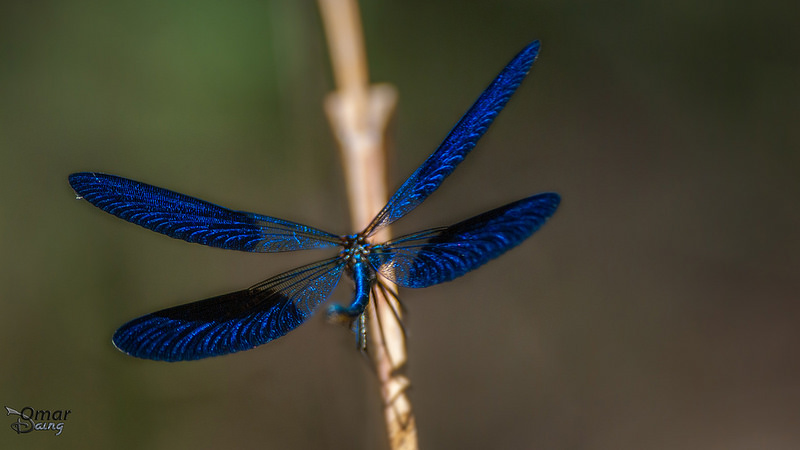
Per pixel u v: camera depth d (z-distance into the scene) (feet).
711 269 1.68
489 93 1.17
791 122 1.70
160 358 1.13
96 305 1.44
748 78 1.71
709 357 1.57
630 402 1.52
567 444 1.48
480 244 1.15
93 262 1.46
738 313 1.64
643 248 1.70
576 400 1.52
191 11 1.60
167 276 1.49
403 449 1.13
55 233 1.46
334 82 1.22
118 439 1.40
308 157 1.31
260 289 1.16
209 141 1.59
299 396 1.44
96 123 1.56
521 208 1.15
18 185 1.48
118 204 1.15
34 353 1.41
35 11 1.55
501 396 1.51
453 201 1.71
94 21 1.57
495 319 1.60
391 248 1.17
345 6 1.22
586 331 1.59
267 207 1.58
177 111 1.59
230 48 1.60
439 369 1.54
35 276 1.43
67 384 1.40
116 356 1.41
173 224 1.16
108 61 1.57
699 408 1.51
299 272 1.17
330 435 1.42
